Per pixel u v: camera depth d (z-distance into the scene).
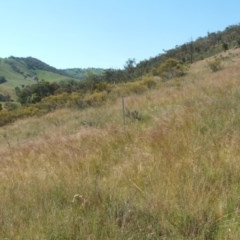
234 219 4.06
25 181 6.16
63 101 35.16
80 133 10.03
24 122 28.64
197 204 4.36
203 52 90.69
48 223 4.27
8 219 4.57
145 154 6.39
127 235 3.93
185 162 5.63
